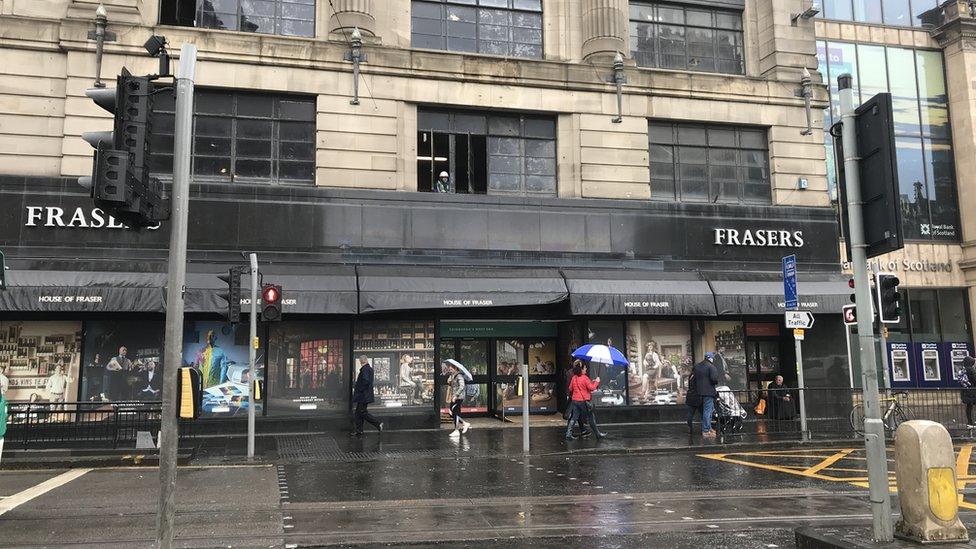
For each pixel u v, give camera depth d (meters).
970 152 24.52
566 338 19.48
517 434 15.83
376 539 7.05
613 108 19.34
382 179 17.59
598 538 7.04
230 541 6.96
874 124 6.09
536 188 18.97
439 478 10.68
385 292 16.19
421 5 19.00
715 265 19.27
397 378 16.88
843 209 6.44
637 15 20.59
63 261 15.29
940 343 23.84
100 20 16.09
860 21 25.03
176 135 5.85
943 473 5.88
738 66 21.28
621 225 18.77
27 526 7.62
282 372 16.28
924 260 24.16
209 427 15.63
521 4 19.70
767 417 17.91
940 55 25.59
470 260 17.67
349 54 17.62
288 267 16.30
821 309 18.58
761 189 20.48
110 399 15.34
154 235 16.08
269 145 17.31
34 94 15.93
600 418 17.94
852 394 17.14
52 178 15.62
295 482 10.33
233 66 17.02
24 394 15.03
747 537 7.04
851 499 9.10
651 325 18.69
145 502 8.95
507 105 18.67
